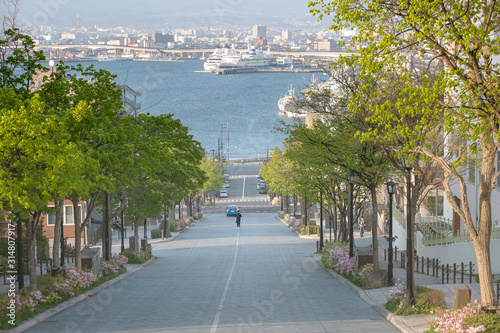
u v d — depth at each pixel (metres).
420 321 18.61
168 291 27.48
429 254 34.38
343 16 15.21
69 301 23.70
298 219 72.12
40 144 17.81
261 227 74.75
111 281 30.89
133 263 40.47
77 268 28.42
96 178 21.88
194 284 30.08
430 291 20.67
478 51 14.56
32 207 18.45
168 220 70.44
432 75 17.00
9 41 22.12
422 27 14.04
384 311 20.52
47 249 38.00
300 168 37.06
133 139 26.08
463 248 29.62
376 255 27.34
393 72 17.56
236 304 23.28
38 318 19.91
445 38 13.73
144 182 41.81
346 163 27.12
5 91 19.45
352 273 30.77
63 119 19.67
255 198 123.25
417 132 16.80
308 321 19.44
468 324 15.74
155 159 28.34
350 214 32.75
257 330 17.94
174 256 47.00
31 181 17.84
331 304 23.05
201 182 44.03
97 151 24.27
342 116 25.58
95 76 24.86
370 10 15.09
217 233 67.38
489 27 14.27
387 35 15.09
